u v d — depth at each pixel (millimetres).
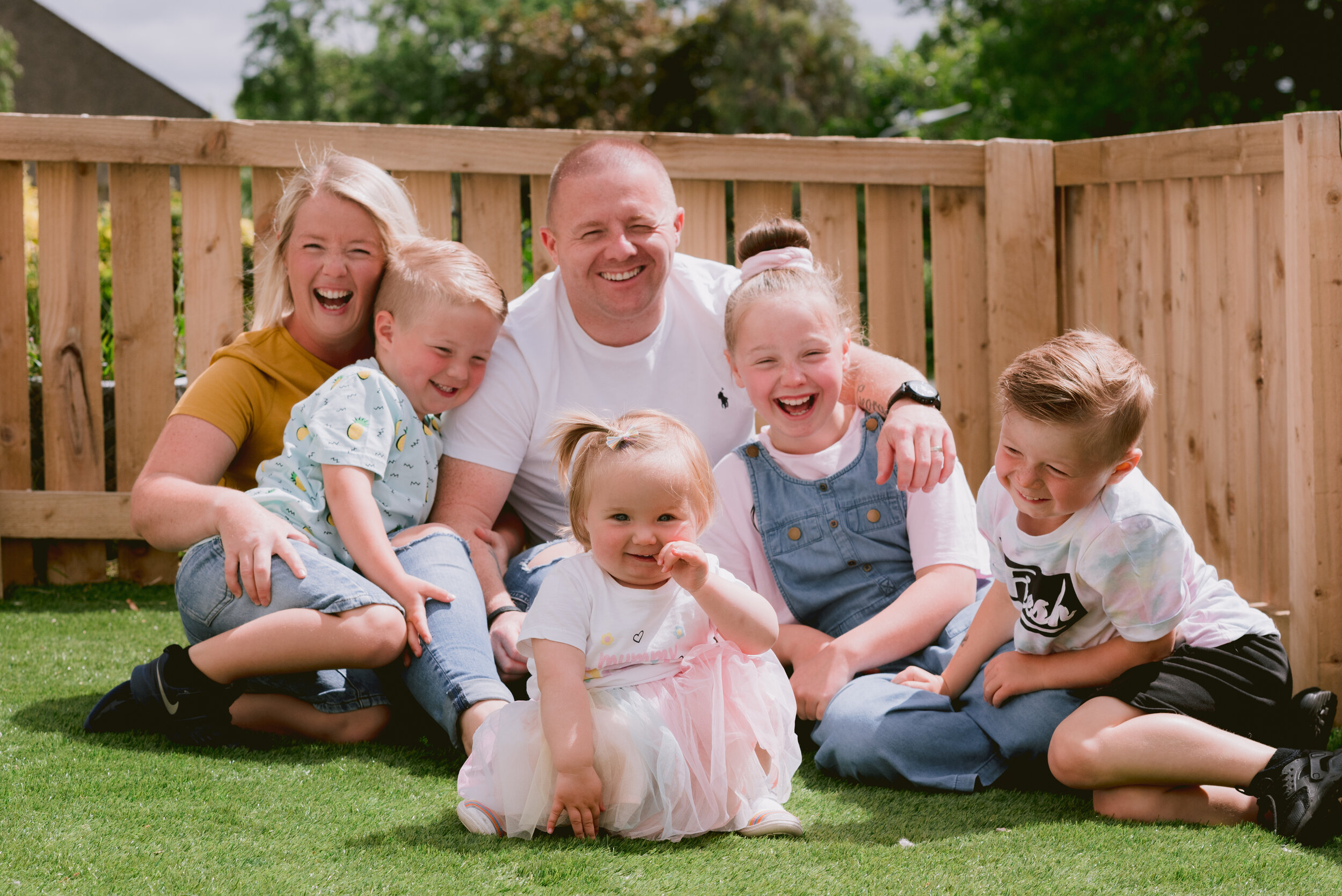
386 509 2404
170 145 3480
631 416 1927
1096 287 3645
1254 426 2943
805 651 2320
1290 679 2027
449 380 2492
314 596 2109
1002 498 2117
